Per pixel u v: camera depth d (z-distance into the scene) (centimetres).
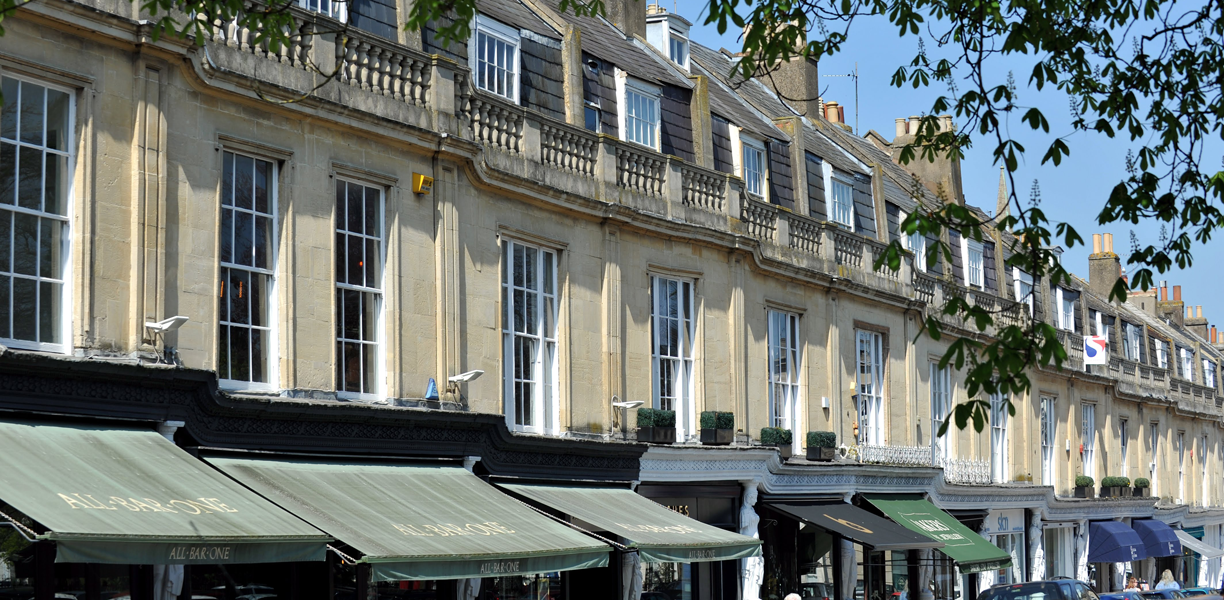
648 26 3203
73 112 1396
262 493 1426
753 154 2698
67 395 1315
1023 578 3750
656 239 2295
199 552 1208
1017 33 1212
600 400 2148
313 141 1664
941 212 1066
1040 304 4112
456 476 1778
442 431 1772
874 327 3000
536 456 1945
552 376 2077
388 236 1766
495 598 1914
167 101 1478
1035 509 3772
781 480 2505
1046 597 2503
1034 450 3881
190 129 1510
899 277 3102
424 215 1819
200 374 1429
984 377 983
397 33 1853
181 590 1440
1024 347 992
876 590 2972
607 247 2172
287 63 1620
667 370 2328
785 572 2575
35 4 1339
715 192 2447
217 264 1528
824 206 2944
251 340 1585
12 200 1337
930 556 3181
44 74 1360
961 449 3453
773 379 2606
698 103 2505
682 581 2291
